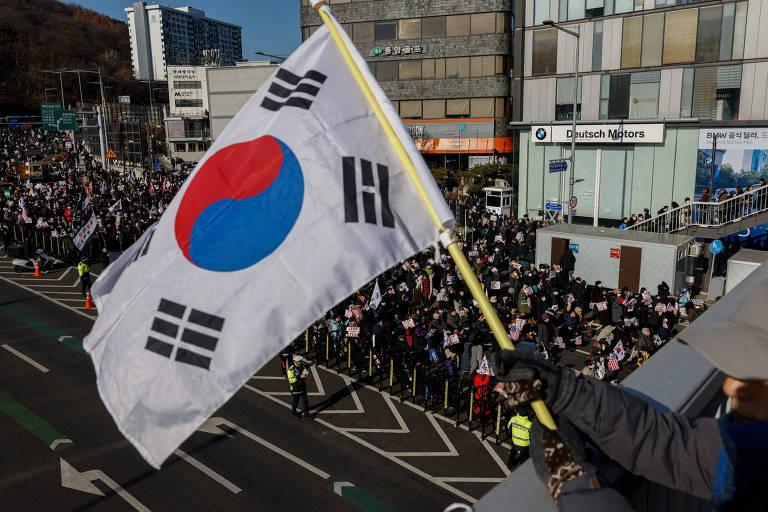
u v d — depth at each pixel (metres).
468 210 40.03
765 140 28.50
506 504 1.75
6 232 35.22
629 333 18.53
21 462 13.27
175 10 198.50
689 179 31.05
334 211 3.33
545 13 34.41
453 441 14.22
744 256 19.22
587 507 1.52
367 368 18.55
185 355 3.06
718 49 29.48
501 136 54.91
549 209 33.34
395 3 55.06
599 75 33.28
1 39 152.88
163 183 51.19
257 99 3.81
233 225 3.30
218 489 12.32
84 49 176.12
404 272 25.78
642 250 22.80
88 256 33.53
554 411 1.73
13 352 19.75
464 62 54.47
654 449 1.70
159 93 157.75
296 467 13.14
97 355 3.24
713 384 2.47
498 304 21.11
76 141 93.62
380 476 12.77
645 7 31.20
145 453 2.97
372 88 3.50
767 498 1.28
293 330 3.11
